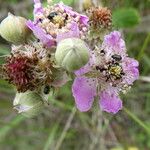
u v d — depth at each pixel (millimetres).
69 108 144
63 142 159
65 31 95
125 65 105
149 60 153
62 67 93
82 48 89
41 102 98
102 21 103
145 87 154
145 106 160
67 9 100
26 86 94
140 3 155
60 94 146
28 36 100
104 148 151
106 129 153
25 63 93
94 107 105
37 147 162
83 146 157
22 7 168
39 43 97
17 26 98
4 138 156
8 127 146
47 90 96
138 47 157
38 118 162
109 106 104
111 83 104
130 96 151
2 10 169
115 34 103
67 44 89
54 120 159
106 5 124
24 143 162
